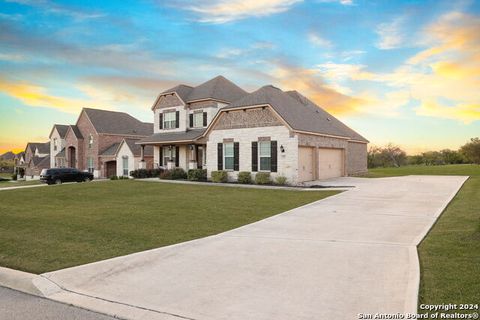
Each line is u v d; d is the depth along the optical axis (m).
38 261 7.21
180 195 18.31
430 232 8.88
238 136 24.88
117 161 42.47
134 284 5.82
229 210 13.39
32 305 5.12
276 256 7.16
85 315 4.74
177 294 5.34
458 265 5.98
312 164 24.78
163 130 34.22
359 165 33.97
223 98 31.62
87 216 12.56
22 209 14.84
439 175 29.64
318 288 5.37
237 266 6.59
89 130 47.03
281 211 13.05
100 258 7.36
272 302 4.91
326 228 9.81
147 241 8.74
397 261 6.57
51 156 52.75
